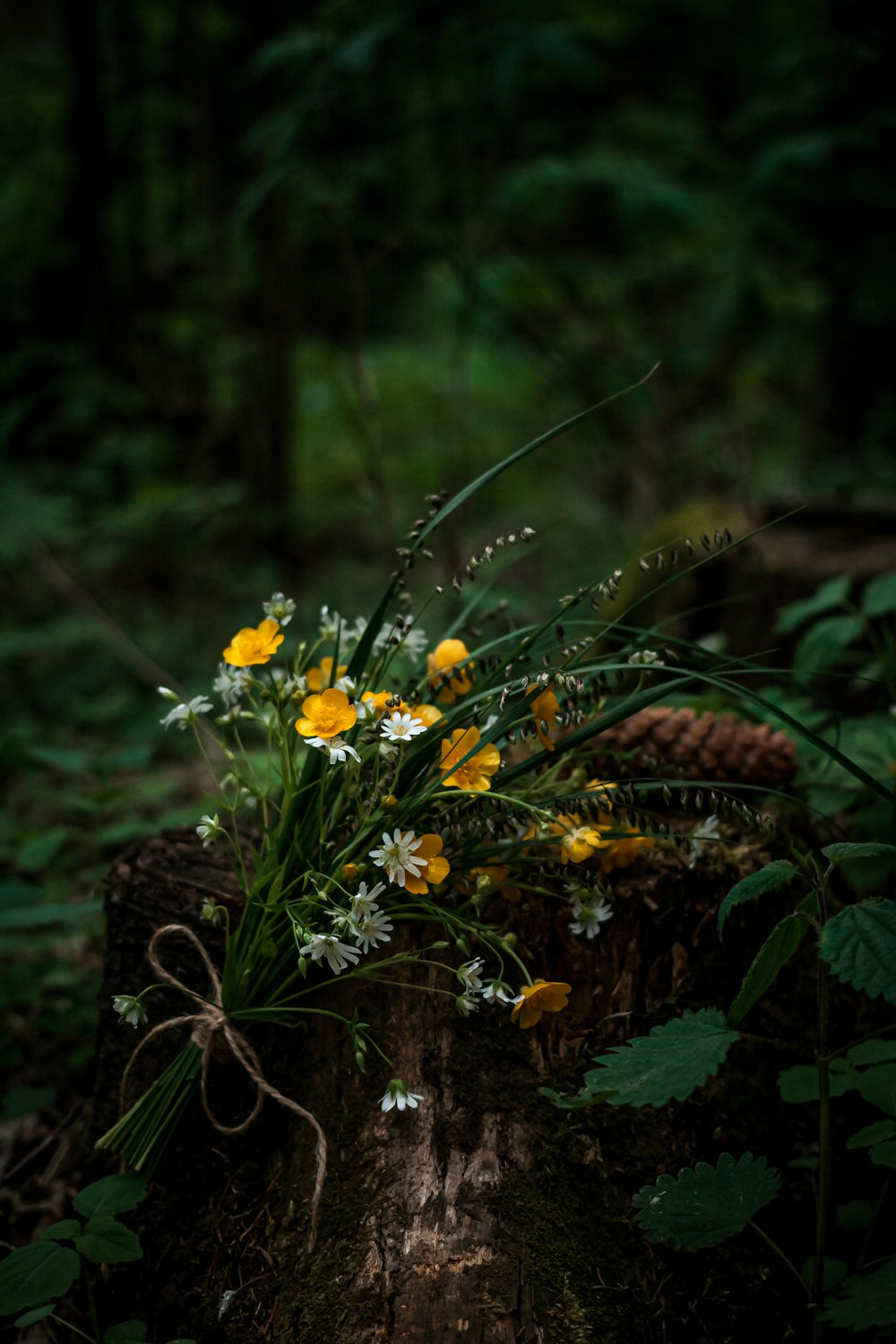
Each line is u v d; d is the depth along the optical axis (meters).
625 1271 1.32
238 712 1.45
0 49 6.89
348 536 5.96
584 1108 1.41
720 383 6.62
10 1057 2.08
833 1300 1.15
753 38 5.46
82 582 5.09
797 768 1.79
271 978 1.41
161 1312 1.43
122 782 3.21
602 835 1.37
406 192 4.57
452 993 1.35
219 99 5.63
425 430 7.34
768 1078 1.53
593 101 4.37
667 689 1.35
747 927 1.54
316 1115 1.43
